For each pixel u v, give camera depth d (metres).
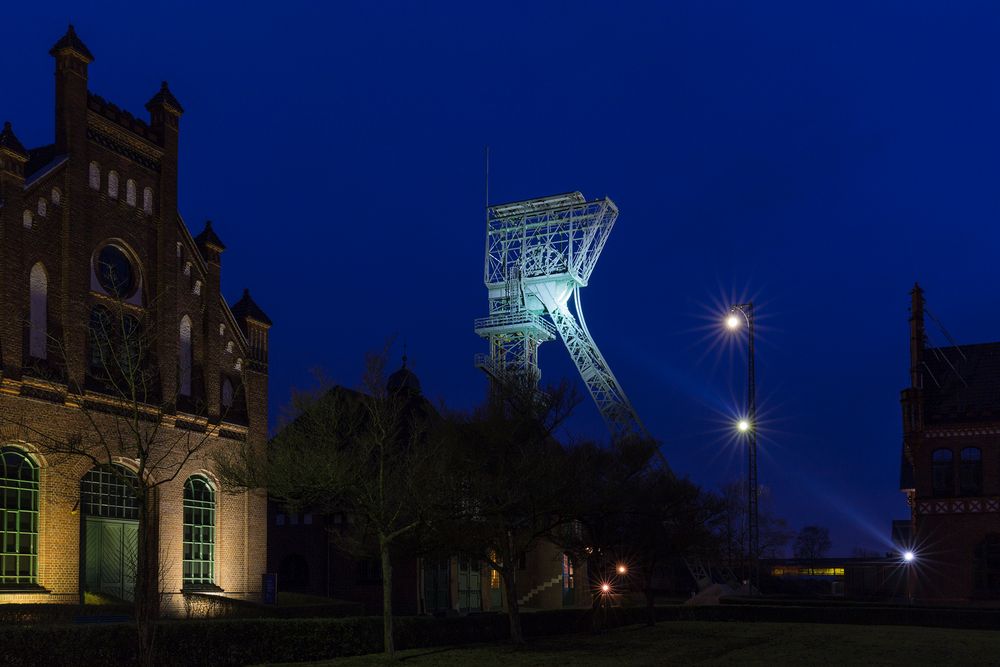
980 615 42.19
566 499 32.31
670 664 26.33
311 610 37.06
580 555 39.09
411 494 27.83
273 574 36.97
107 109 35.38
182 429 36.91
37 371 30.91
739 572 78.94
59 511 31.27
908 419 51.12
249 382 41.16
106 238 34.75
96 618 29.14
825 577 87.69
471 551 31.53
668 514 41.84
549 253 77.31
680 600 69.12
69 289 32.59
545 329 75.75
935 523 50.00
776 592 82.81
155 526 34.75
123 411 27.80
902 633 38.47
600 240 77.56
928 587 49.72
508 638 34.69
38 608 27.36
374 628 28.95
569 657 28.02
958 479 49.97
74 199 33.25
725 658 28.23
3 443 29.69
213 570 38.16
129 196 36.09
